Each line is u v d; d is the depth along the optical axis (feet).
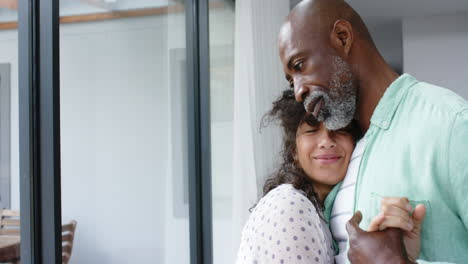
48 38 4.72
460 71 15.38
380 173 2.59
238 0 8.59
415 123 2.52
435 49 15.47
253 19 8.60
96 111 5.65
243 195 8.27
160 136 7.29
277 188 3.00
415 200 2.43
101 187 5.72
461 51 15.35
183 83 8.20
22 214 4.51
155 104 7.16
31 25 4.65
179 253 7.95
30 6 4.64
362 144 2.87
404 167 2.49
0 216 4.22
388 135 2.64
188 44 8.34
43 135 4.73
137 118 6.62
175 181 7.80
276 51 9.71
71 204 5.18
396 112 2.65
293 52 2.79
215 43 9.15
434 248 2.38
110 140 5.92
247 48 8.46
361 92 2.82
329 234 3.02
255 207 3.39
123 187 6.20
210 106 8.64
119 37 6.20
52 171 4.70
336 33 2.74
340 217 2.93
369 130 2.74
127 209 6.30
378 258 2.23
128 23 6.42
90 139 5.52
